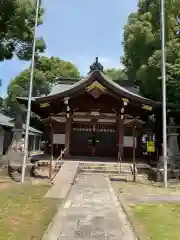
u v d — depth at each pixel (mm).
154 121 22625
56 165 15023
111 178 13383
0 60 22172
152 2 22391
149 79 21047
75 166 14367
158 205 8047
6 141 26688
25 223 6074
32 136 37500
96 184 11422
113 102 18547
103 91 17719
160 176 13211
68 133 18344
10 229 5652
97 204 8055
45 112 20031
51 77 38438
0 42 20453
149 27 21469
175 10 20516
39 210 7215
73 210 7293
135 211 7277
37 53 23906
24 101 17828
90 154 19547
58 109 18969
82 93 17781
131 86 24703
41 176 13711
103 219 6520
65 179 11883
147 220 6449
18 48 23000
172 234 5484
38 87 37094
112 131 19797
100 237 5301
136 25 21453
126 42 24844
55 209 7340
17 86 37094
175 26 20938
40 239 5102
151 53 21906
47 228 5746
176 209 7586
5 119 26219
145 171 14891
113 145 19625
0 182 12055
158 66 18219
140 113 19109
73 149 19547
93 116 18578
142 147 20984
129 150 19266
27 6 19500
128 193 9961
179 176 13789
